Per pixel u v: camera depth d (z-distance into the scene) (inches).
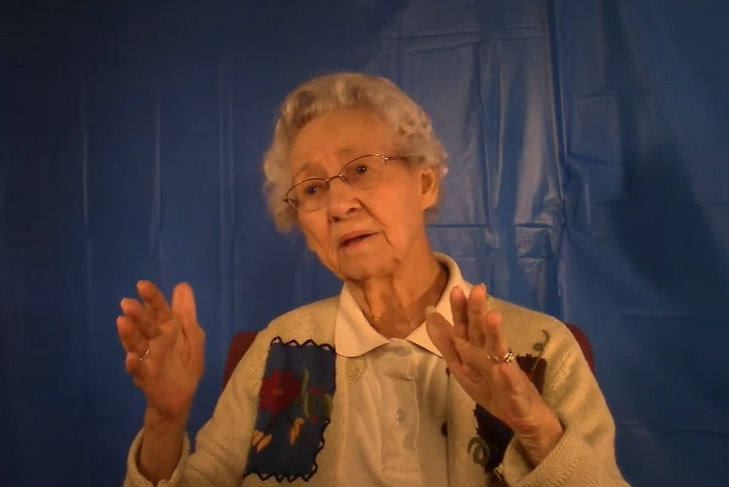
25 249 63.3
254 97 59.9
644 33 52.7
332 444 35.9
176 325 29.6
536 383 34.4
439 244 56.5
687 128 51.7
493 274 55.7
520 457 28.8
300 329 41.0
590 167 54.0
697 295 51.3
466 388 27.8
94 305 62.3
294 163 38.4
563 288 54.4
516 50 55.5
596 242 53.8
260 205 59.7
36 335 63.0
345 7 58.3
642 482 52.1
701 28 51.6
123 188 62.1
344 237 35.9
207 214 60.7
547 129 55.0
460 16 56.5
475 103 56.2
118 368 61.8
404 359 36.2
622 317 53.0
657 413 52.0
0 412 63.2
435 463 34.2
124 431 61.7
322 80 39.5
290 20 59.4
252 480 36.6
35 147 63.4
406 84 57.2
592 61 54.0
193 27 61.2
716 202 51.0
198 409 60.3
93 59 62.9
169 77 61.6
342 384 37.2
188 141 61.1
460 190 56.4
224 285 60.4
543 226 54.9
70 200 62.9
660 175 52.3
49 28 63.6
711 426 50.8
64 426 62.5
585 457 27.0
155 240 61.5
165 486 31.0
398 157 36.7
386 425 35.4
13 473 63.0
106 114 62.6
